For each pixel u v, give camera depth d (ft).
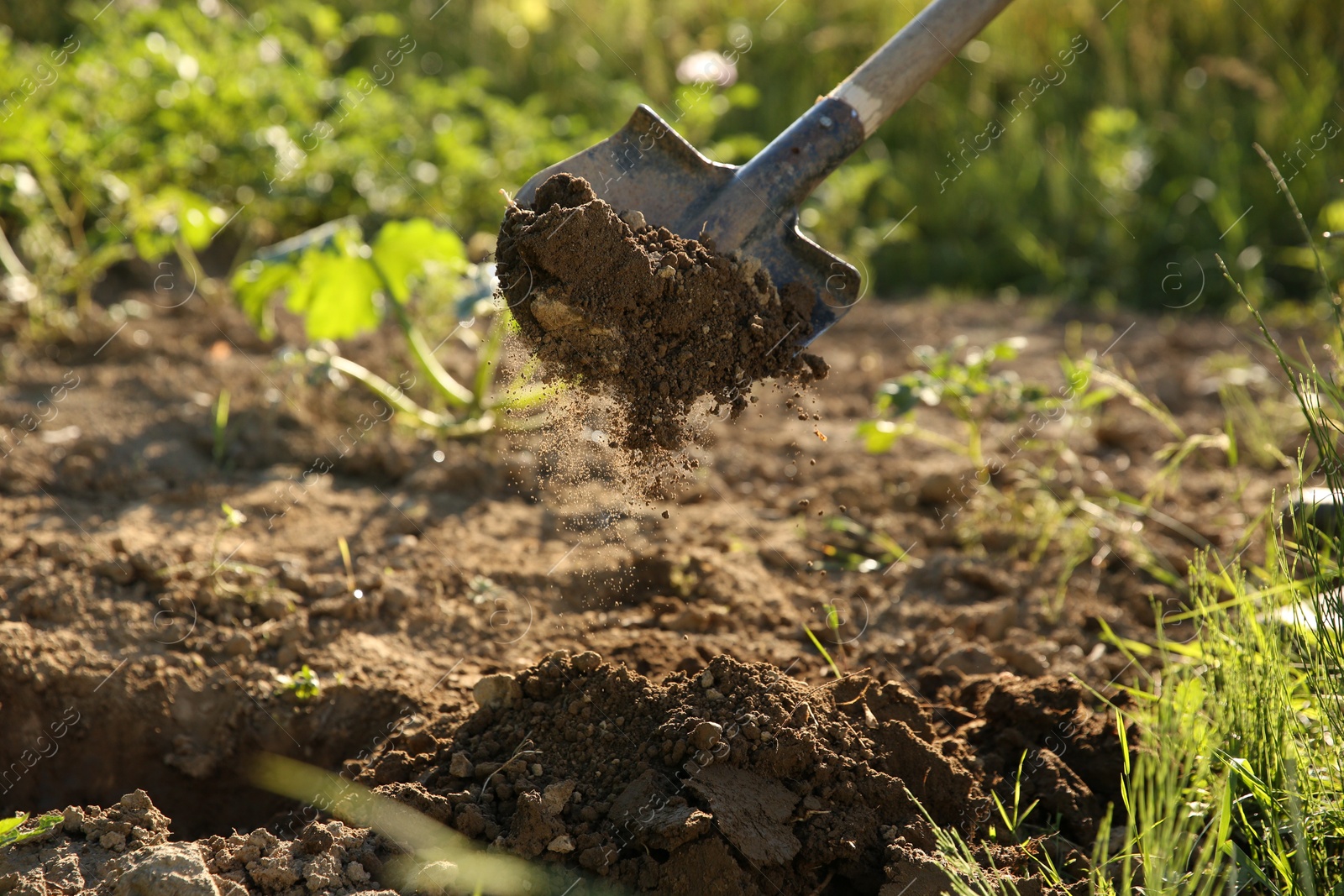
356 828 5.87
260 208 9.99
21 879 5.66
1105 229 12.22
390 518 7.30
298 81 10.52
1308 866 5.56
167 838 5.86
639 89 12.72
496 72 14.01
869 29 14.08
